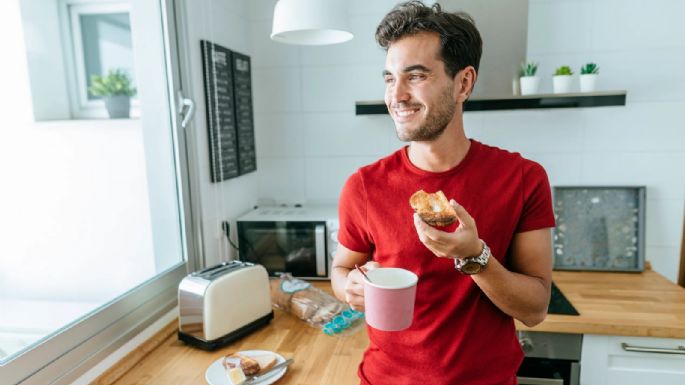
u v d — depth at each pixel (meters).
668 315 1.42
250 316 1.37
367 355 1.01
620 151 1.91
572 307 1.49
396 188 0.93
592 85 1.69
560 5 1.86
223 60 1.81
